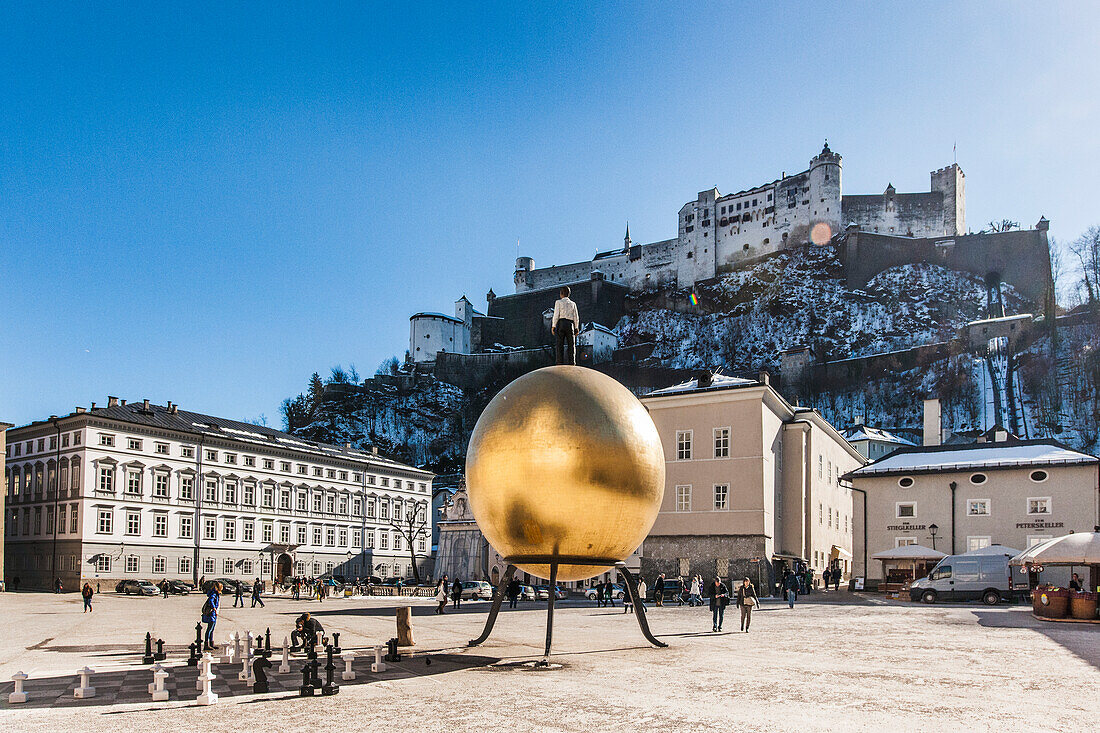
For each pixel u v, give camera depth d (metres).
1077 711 12.19
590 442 15.85
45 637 26.39
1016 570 41.16
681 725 11.12
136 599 59.97
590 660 18.06
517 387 16.92
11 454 79.56
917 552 47.44
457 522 79.31
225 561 82.50
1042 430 137.75
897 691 13.92
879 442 99.25
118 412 78.12
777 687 14.30
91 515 72.00
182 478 79.69
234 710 12.43
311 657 15.41
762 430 50.16
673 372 190.00
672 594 47.38
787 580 39.81
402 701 13.04
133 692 14.20
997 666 17.27
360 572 97.88
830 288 197.00
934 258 192.00
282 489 89.69
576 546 16.25
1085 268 170.50
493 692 13.83
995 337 158.62
